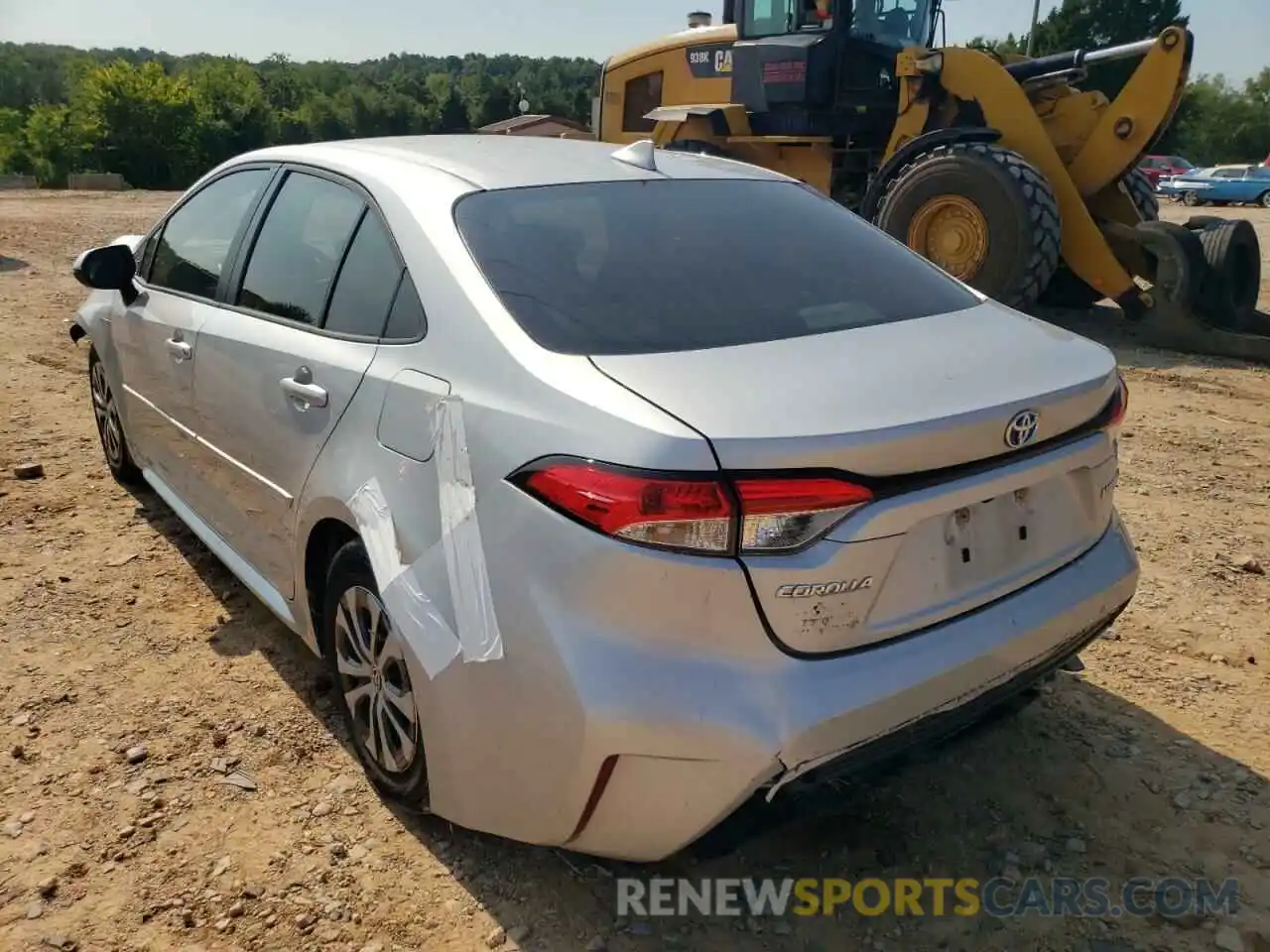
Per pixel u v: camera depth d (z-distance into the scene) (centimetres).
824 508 204
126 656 358
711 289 267
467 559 228
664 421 205
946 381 232
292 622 323
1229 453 588
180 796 287
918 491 216
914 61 944
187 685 341
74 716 323
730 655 206
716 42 1088
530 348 235
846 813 284
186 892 254
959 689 228
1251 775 299
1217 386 752
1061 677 349
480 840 271
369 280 286
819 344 246
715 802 208
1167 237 862
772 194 333
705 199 313
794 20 998
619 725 203
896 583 220
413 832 275
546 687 211
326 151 336
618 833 216
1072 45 5900
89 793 288
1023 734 318
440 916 248
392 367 263
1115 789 293
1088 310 1047
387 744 274
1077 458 251
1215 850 271
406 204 283
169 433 401
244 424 327
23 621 380
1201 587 414
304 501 292
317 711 328
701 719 202
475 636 225
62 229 1595
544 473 214
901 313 278
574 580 208
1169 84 867
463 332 248
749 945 241
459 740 233
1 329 858
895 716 217
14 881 257
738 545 201
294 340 304
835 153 1041
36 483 514
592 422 212
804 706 206
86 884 256
